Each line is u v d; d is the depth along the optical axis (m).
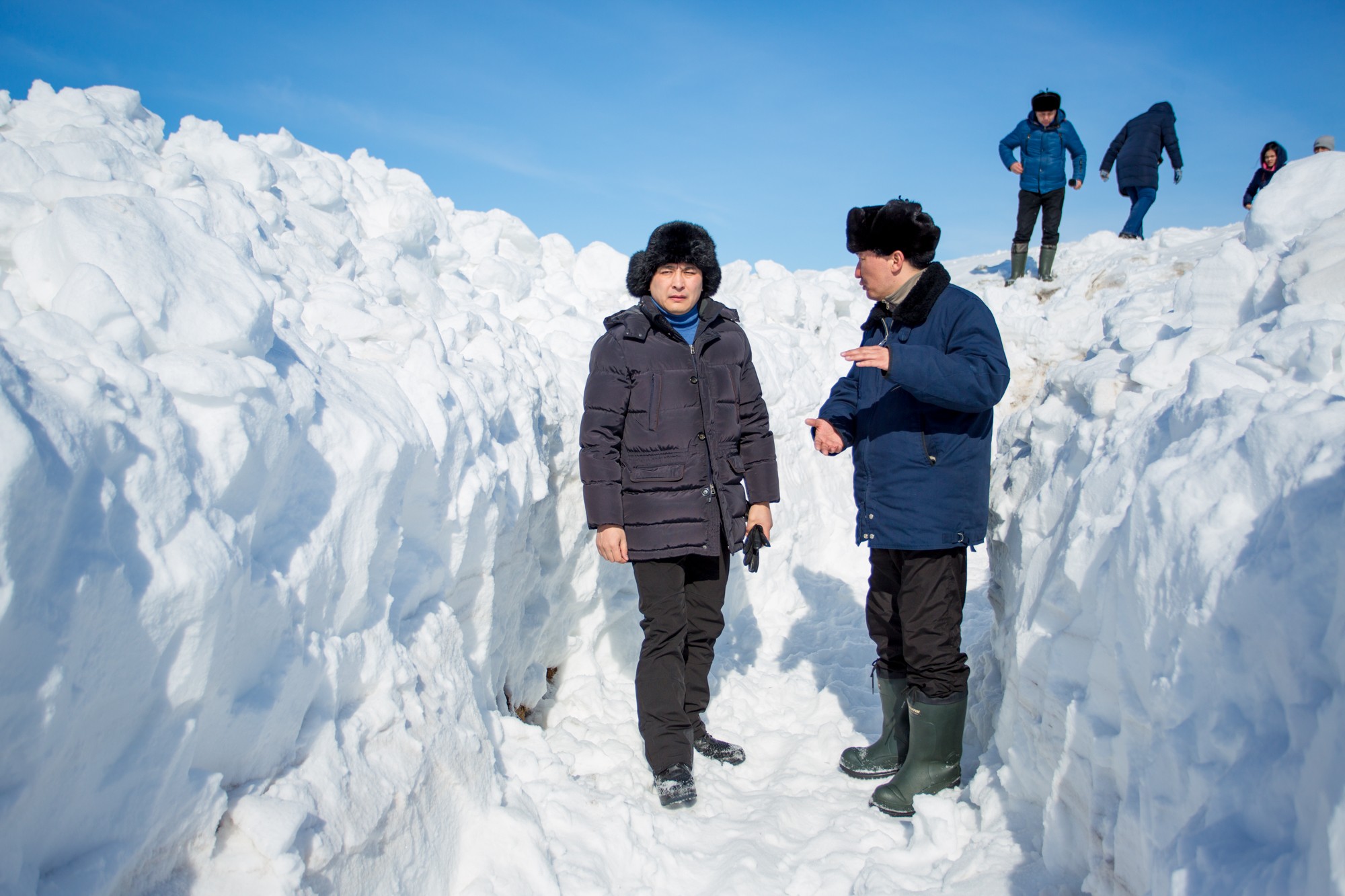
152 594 1.24
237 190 2.75
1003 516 3.14
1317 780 1.09
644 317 2.81
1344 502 1.19
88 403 1.20
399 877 1.80
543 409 3.32
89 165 2.31
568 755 2.86
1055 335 7.64
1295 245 2.35
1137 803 1.59
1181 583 1.50
